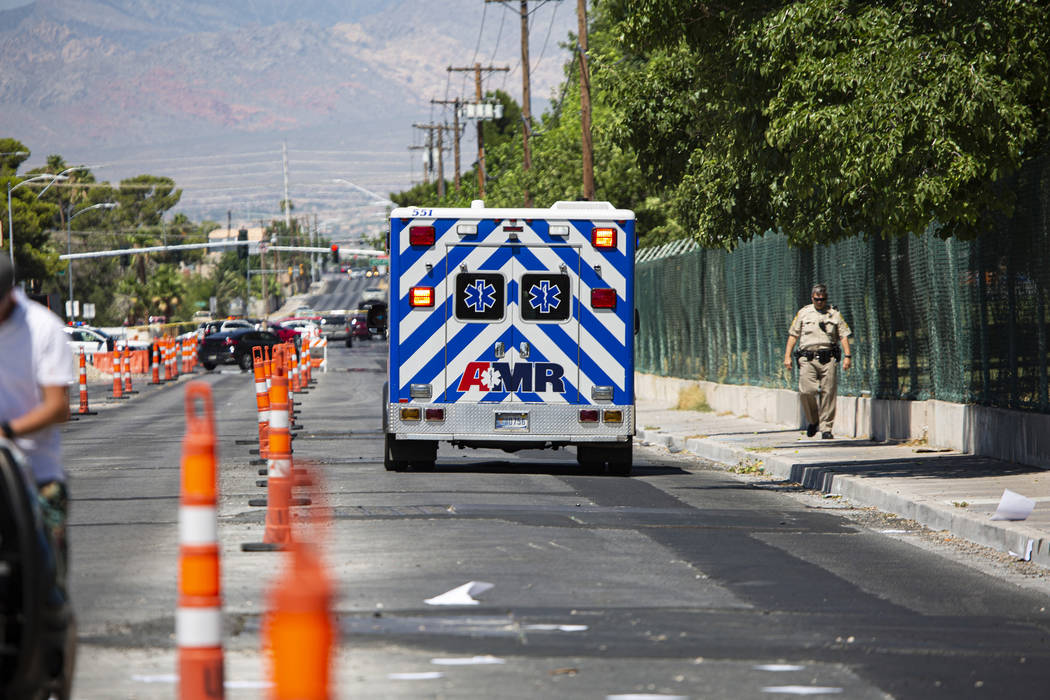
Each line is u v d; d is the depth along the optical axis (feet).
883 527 141.18
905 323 223.10
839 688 73.26
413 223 187.62
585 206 191.01
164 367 568.41
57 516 62.08
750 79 177.17
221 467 194.90
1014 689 73.56
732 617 92.22
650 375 419.74
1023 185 175.52
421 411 187.32
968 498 147.64
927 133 146.30
